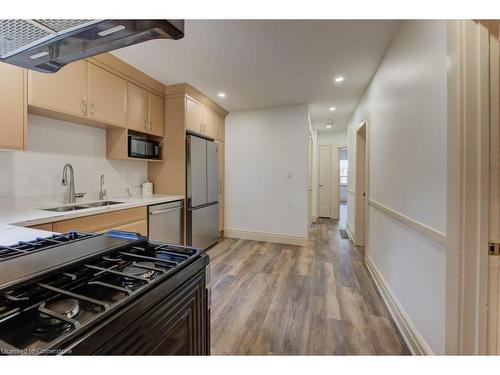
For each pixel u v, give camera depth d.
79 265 0.73
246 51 2.26
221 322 1.84
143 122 2.85
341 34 1.98
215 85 3.11
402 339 1.66
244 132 4.23
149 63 2.51
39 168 2.13
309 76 2.81
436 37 1.30
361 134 3.86
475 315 1.04
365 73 2.71
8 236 1.15
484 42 1.02
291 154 3.95
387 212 2.15
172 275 0.74
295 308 2.04
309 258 3.29
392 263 2.04
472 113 1.03
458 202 1.06
